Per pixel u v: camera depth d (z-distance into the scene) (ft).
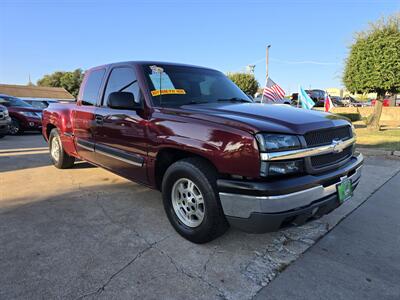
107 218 12.28
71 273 8.62
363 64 37.01
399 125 51.01
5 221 11.86
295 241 10.69
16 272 8.61
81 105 16.16
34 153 25.98
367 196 15.11
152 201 14.16
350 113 61.93
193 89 12.89
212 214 9.38
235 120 9.07
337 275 8.78
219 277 8.59
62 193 15.16
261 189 8.17
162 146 10.60
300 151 8.66
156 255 9.62
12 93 144.36
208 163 9.59
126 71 13.32
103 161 14.38
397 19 36.22
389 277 8.75
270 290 8.07
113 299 7.63
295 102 69.56
